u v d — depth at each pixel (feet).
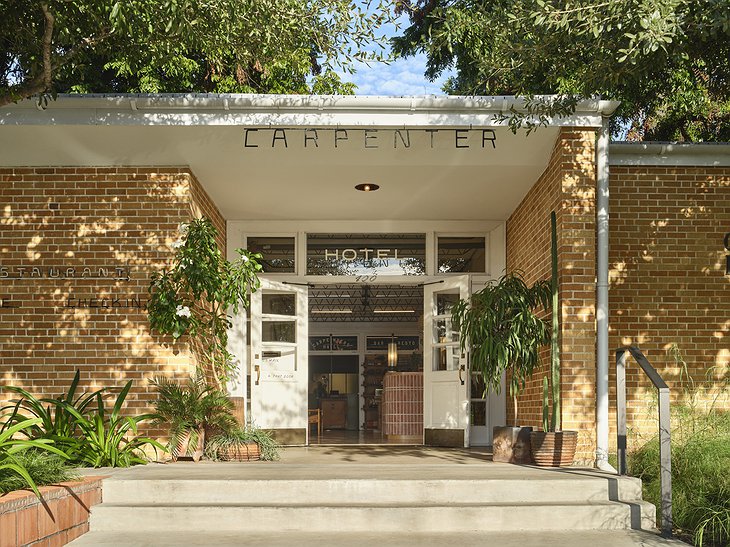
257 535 19.30
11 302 28.43
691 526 20.45
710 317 29.50
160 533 19.49
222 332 31.19
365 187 31.94
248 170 29.60
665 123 50.01
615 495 21.20
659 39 17.93
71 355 28.25
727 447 22.80
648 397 29.01
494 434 26.73
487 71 23.36
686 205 29.73
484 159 28.71
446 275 37.37
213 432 28.45
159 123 26.53
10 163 28.60
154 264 28.53
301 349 37.37
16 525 15.76
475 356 27.76
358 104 26.22
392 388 43.47
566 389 26.43
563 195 26.86
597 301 26.73
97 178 28.78
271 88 47.16
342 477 21.53
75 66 23.66
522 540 18.88
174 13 19.76
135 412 27.96
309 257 37.91
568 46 21.66
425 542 18.65
